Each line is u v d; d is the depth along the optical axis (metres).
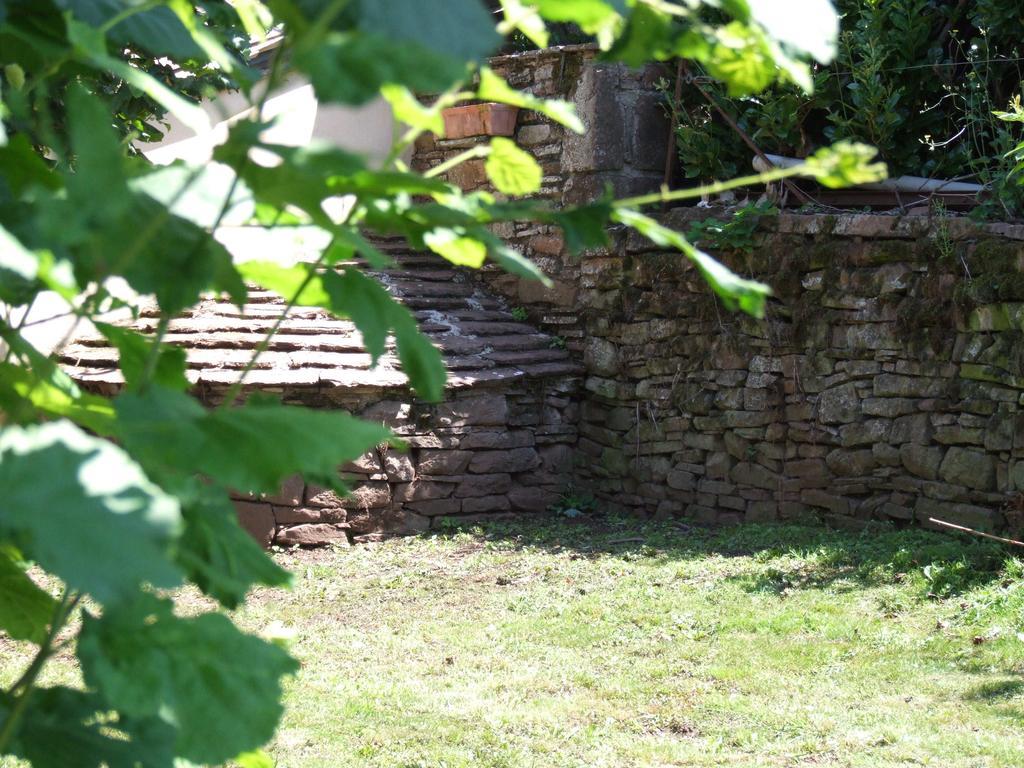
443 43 0.64
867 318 8.25
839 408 8.45
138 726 0.90
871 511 8.30
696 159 9.48
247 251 1.04
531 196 10.27
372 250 0.90
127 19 0.96
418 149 10.92
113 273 0.81
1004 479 7.52
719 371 9.17
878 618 6.38
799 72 0.88
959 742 4.67
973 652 5.74
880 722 4.96
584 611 6.92
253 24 1.28
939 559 7.03
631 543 8.70
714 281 0.91
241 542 0.94
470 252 1.07
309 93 9.68
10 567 1.15
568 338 10.32
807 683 5.51
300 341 9.01
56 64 0.96
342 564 8.44
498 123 10.30
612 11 0.83
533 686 5.63
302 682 5.72
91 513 0.61
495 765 4.60
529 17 0.87
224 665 0.82
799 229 8.66
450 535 9.19
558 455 10.16
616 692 5.50
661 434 9.61
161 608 0.83
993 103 8.46
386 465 9.14
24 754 0.85
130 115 3.51
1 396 1.01
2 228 0.79
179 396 0.80
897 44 8.52
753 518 9.02
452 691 5.57
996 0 8.02
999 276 7.46
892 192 8.75
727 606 6.80
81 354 8.74
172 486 0.76
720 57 0.95
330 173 0.77
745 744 4.80
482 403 9.55
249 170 0.84
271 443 0.74
